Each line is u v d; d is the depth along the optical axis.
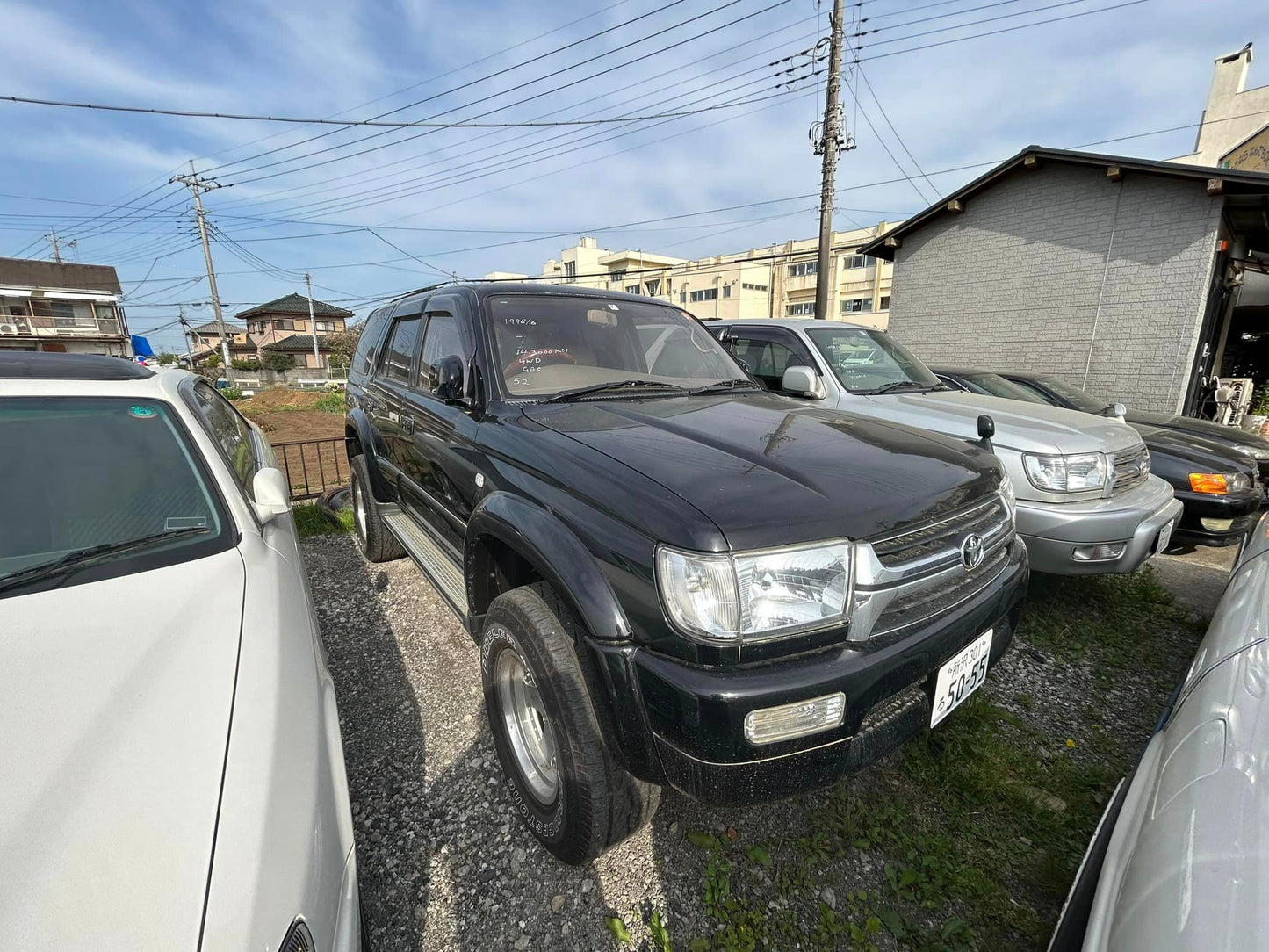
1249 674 1.59
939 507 1.72
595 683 1.64
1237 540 4.34
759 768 1.40
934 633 1.63
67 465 1.79
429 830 2.05
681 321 3.32
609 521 1.61
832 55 11.65
